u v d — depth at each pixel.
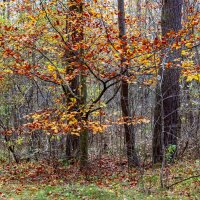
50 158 12.42
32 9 10.41
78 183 8.82
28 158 14.11
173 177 8.66
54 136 12.52
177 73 10.37
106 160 12.09
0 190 8.41
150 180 7.98
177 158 10.57
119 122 9.44
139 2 18.11
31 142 15.00
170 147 9.35
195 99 13.47
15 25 11.16
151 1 16.22
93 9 9.48
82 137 10.34
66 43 9.28
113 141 14.99
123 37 8.24
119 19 10.30
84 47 8.75
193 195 7.28
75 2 9.32
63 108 10.55
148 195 7.49
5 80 13.52
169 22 10.28
